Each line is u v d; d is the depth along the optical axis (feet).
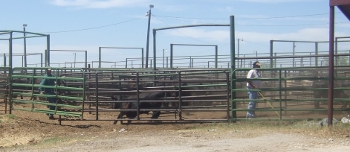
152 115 49.14
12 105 52.60
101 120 46.83
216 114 52.65
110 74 63.62
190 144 34.14
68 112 47.47
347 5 38.06
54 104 48.80
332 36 38.75
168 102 47.55
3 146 37.86
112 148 33.94
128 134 41.73
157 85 53.93
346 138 33.78
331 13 38.47
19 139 40.93
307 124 40.91
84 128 46.14
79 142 37.76
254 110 44.73
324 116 46.93
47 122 49.06
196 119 46.83
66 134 43.24
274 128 40.65
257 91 45.03
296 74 55.93
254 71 46.09
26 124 46.75
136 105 47.93
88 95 55.16
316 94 50.01
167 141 36.09
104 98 53.01
